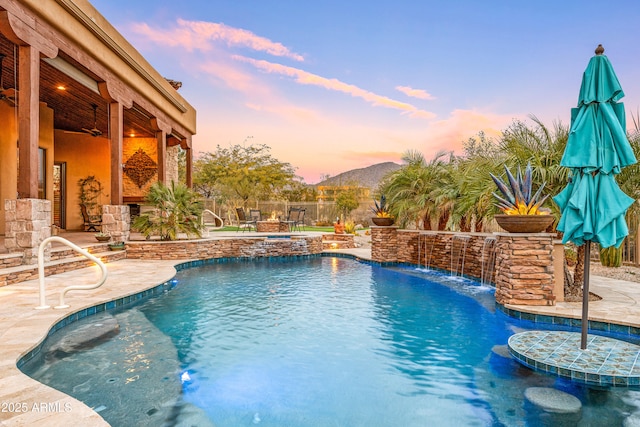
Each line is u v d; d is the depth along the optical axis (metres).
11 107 11.65
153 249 11.38
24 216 7.37
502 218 6.00
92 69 9.62
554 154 6.88
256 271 10.78
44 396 2.85
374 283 8.95
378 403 3.31
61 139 16.58
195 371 3.97
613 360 3.87
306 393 3.50
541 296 5.88
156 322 5.68
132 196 17.92
